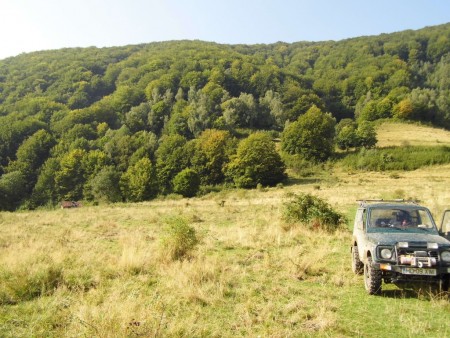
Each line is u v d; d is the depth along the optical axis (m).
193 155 81.62
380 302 7.52
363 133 84.00
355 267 9.46
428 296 7.73
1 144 96.00
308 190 50.84
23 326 6.64
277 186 64.44
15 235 19.58
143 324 6.01
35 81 156.12
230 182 78.12
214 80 142.25
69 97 144.62
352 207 26.08
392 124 108.44
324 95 150.00
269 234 15.45
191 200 55.47
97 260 11.45
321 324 6.32
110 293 8.25
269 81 144.62
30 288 8.38
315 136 83.31
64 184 82.56
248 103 120.25
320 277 9.43
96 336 5.69
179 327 6.07
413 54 172.88
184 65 158.62
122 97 135.12
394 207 9.27
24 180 83.88
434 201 24.34
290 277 9.46
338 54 192.00
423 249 7.44
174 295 8.02
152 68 161.88
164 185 78.44
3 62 187.88
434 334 5.99
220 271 9.91
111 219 27.80
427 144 80.75
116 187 75.44
